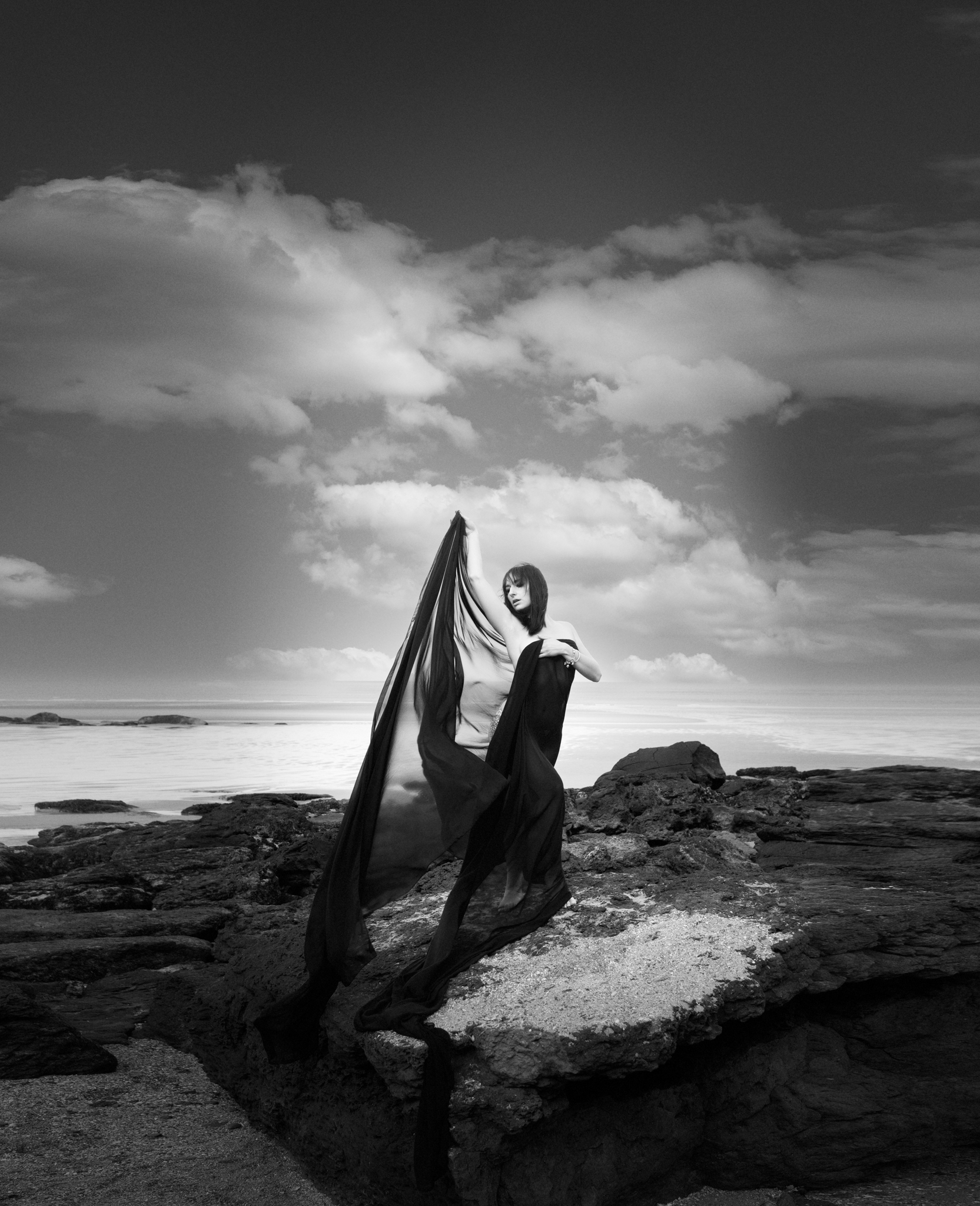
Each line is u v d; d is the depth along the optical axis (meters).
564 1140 4.30
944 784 10.56
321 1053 4.98
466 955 4.87
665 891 5.86
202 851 10.55
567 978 4.70
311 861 10.13
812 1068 4.97
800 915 5.26
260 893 9.43
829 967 4.98
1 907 9.13
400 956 5.28
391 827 5.07
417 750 5.12
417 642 5.25
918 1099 4.95
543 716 5.24
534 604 5.33
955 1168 4.96
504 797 5.02
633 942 5.06
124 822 16.81
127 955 7.77
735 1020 4.73
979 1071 5.12
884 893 5.77
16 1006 6.01
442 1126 4.07
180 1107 5.57
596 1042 4.19
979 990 5.27
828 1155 4.76
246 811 12.50
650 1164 4.54
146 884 9.56
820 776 11.69
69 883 9.32
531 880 5.23
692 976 4.68
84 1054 6.07
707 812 9.48
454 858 7.44
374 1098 4.66
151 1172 4.80
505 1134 4.07
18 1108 5.50
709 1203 4.67
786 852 7.96
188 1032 6.41
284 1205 4.54
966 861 6.75
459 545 5.43
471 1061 4.22
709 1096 4.82
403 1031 4.36
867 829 8.11
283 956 5.79
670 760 12.03
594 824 9.38
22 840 14.67
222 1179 4.76
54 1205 4.46
